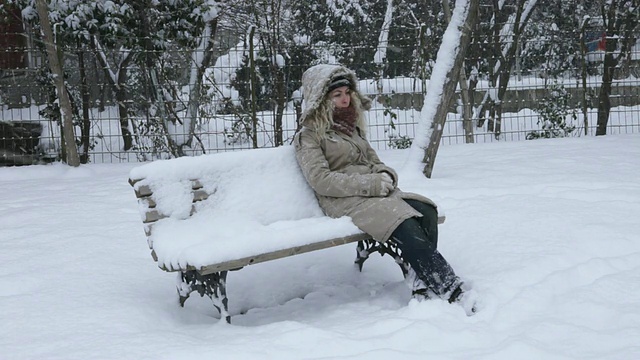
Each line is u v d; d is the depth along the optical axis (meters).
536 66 12.23
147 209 3.56
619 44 11.81
